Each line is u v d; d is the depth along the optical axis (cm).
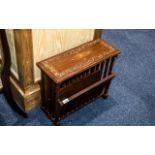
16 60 179
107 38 321
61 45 189
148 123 212
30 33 158
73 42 198
